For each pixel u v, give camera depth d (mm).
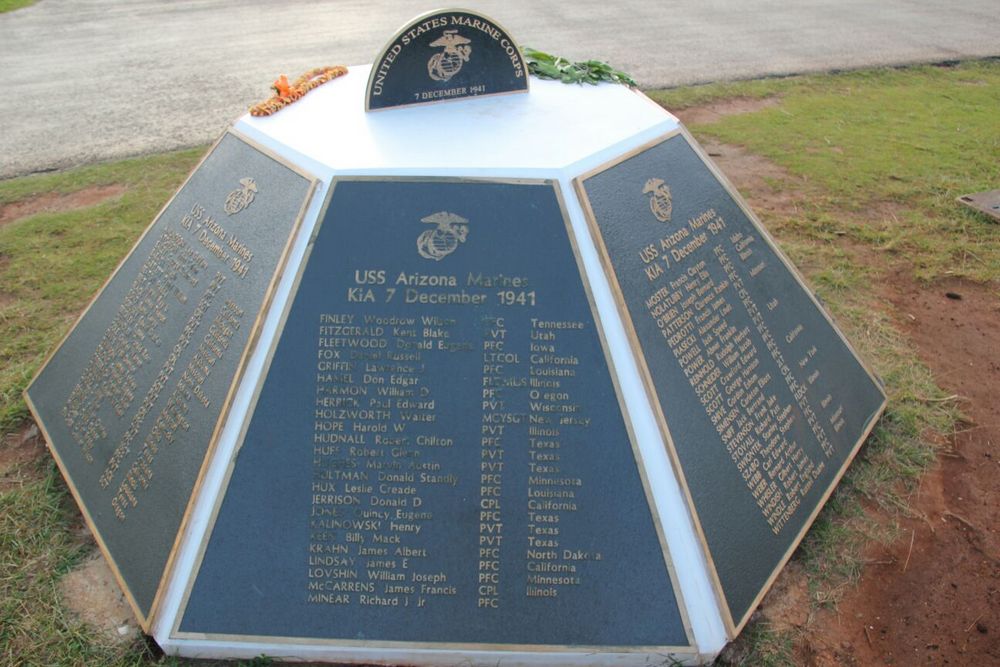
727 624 3705
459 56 4629
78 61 12461
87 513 4297
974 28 13812
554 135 4309
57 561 4270
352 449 3820
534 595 3703
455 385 3842
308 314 3873
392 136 4281
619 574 3699
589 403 3801
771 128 9703
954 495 4789
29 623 3951
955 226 7543
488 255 3881
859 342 5988
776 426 4359
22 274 6820
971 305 6469
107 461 4320
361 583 3738
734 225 4652
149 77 11656
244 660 3744
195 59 12422
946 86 11164
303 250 3898
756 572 3947
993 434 5211
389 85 4543
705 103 10516
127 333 4586
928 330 6180
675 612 3662
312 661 3729
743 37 13258
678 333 4051
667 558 3688
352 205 3918
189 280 4336
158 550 3822
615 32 13500
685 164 4523
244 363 3838
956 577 4301
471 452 3807
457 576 3732
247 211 4211
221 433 3807
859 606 4141
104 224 7590
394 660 3701
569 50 12484
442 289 3867
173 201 4801
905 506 4684
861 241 7312
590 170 4027
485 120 4484
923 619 4094
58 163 8984
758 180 8422
